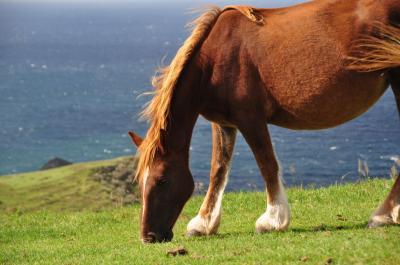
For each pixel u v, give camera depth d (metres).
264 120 9.72
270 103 9.69
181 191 9.71
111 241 11.62
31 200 40.97
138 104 129.62
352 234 8.80
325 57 9.38
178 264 8.35
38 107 131.12
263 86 9.62
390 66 9.15
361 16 9.34
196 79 9.74
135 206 15.45
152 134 9.55
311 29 9.47
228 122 9.95
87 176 43.88
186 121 9.78
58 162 67.12
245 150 73.38
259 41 9.57
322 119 9.70
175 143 9.71
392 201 9.25
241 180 58.53
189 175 9.84
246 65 9.57
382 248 7.71
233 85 9.59
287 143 76.06
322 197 13.47
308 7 9.70
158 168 9.60
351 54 9.31
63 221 14.14
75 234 12.95
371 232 8.77
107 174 44.56
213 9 9.91
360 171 15.41
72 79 185.00
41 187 43.81
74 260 9.70
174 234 11.48
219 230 11.38
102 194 40.78
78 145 93.81
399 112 9.54
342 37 9.34
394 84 9.45
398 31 9.21
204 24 9.83
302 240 8.91
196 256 8.62
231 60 9.59
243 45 9.61
